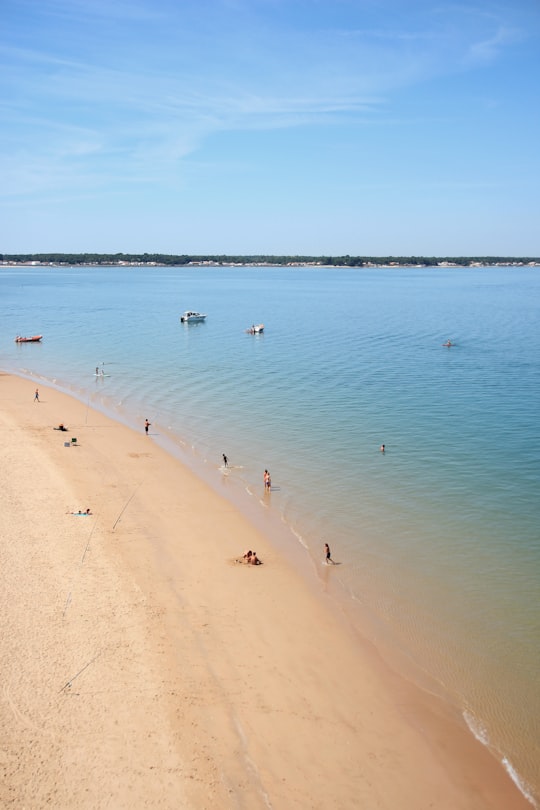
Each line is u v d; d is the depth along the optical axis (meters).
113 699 22.47
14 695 22.41
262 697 23.06
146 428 57.06
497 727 21.92
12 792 18.67
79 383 80.75
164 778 19.42
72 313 169.25
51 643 25.33
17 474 44.66
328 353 99.94
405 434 55.06
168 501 40.84
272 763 20.20
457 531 36.38
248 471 46.75
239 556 33.56
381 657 25.52
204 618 27.75
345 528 36.97
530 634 26.88
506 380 76.69
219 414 63.56
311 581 31.14
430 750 20.94
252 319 152.62
